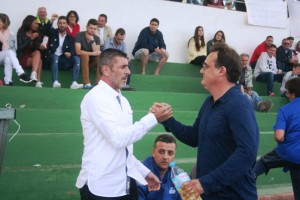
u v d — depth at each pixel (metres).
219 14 9.12
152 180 2.64
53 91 5.49
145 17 8.34
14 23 7.16
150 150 4.85
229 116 2.05
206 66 2.20
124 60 2.37
